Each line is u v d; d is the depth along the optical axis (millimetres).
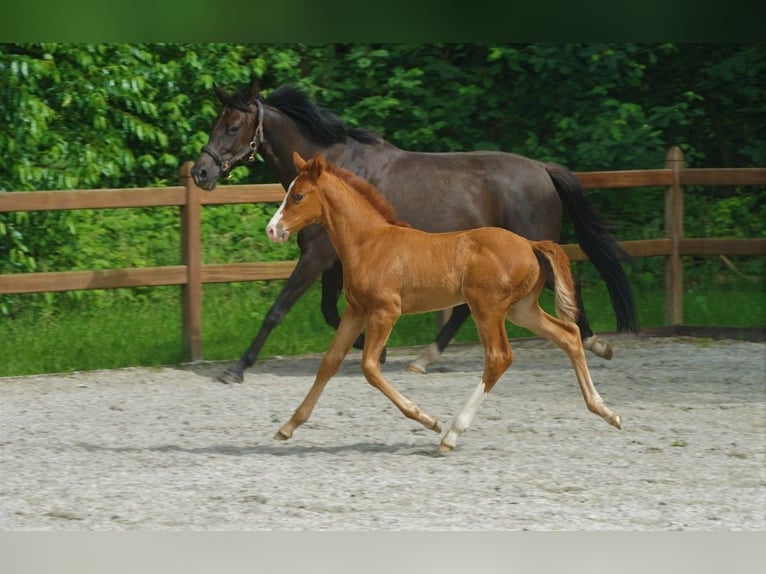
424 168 12633
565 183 13070
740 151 20281
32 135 15641
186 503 7809
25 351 13367
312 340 14453
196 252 13344
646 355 13914
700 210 19734
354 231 9227
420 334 14867
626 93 20688
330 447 9461
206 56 18969
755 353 14023
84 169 16719
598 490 8164
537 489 8172
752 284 17953
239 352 13836
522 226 12766
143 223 17266
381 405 11133
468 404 9117
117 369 13023
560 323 9352
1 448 9414
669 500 7941
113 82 17297
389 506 7758
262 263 13711
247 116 12398
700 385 12055
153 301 16094
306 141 12609
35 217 16016
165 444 9602
